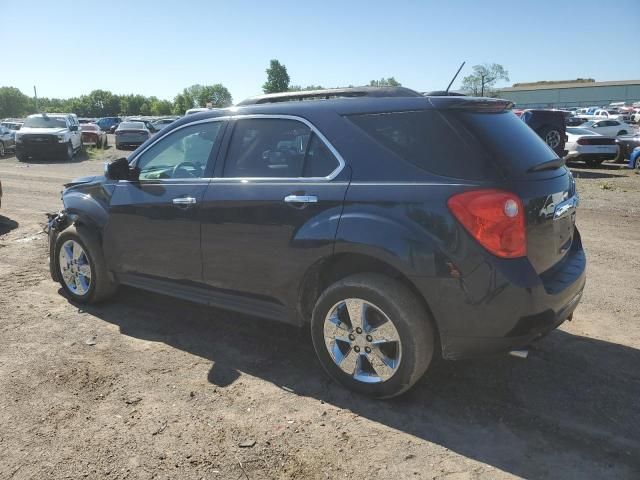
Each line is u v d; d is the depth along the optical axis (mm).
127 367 3834
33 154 22000
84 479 2693
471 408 3324
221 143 4027
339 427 3129
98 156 24953
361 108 3445
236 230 3783
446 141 3113
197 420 3191
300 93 3830
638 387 3570
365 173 3285
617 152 18344
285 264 3568
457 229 2961
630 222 8891
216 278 3992
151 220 4301
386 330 3236
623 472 2750
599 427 3127
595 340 4281
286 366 3869
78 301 5059
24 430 3084
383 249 3117
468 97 3330
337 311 3447
